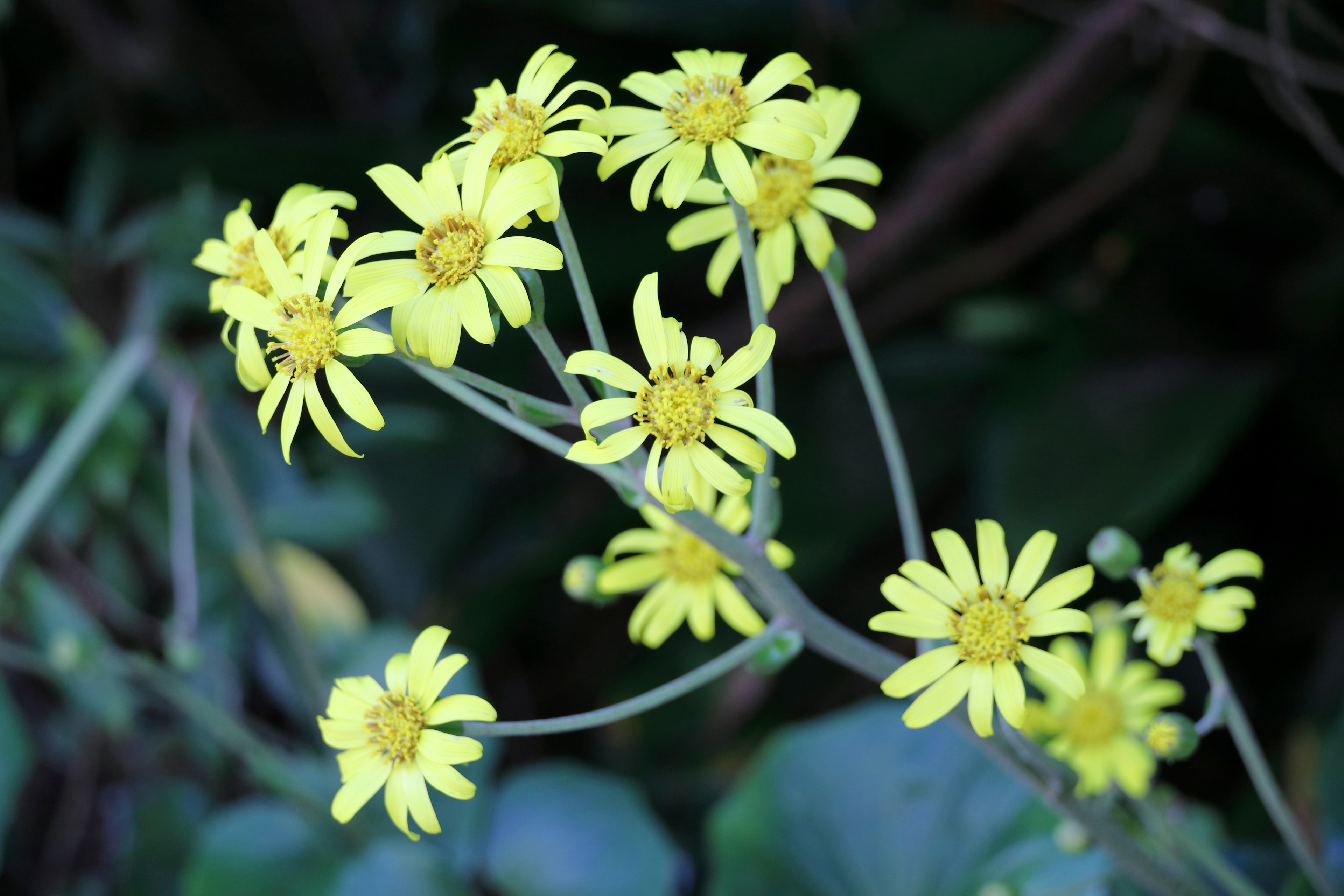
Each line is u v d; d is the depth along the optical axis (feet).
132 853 4.34
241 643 4.79
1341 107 4.32
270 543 4.43
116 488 4.21
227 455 4.50
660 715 4.71
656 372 2.48
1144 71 4.65
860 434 4.67
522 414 2.52
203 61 5.52
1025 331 4.62
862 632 4.67
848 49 4.66
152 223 4.56
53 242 4.79
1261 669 4.35
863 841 3.38
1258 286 4.72
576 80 4.77
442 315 2.47
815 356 5.08
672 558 2.86
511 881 3.95
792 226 2.72
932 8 4.91
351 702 2.58
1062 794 2.77
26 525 3.55
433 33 5.08
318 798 3.98
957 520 4.71
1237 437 4.13
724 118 2.54
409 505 4.85
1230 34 4.01
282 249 2.60
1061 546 3.96
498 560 4.83
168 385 4.26
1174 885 2.89
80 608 4.64
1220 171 4.60
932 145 4.99
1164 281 4.79
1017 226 5.03
